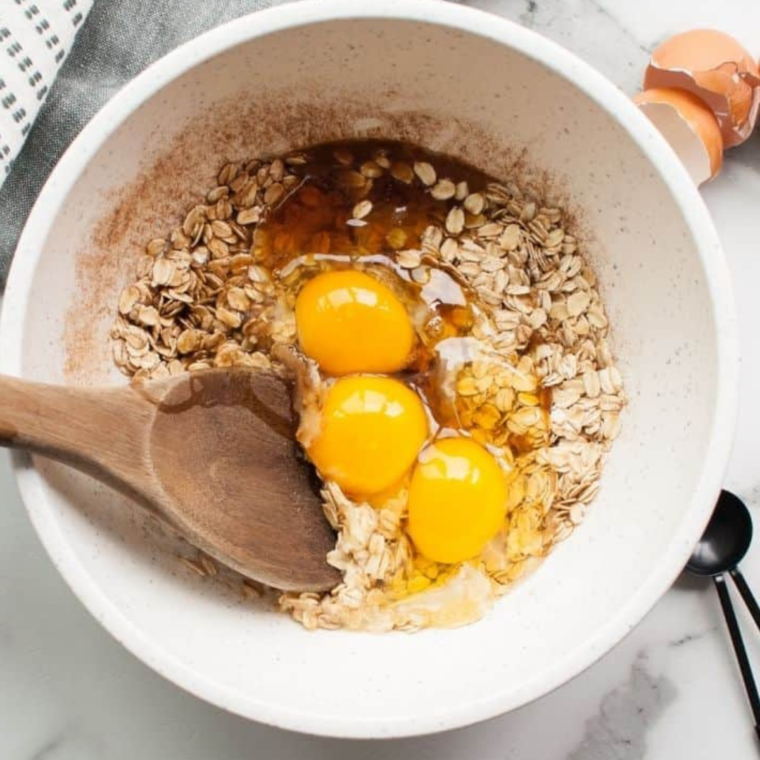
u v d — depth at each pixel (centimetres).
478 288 51
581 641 45
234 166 50
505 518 51
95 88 53
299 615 49
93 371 49
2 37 52
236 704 44
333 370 51
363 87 49
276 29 45
